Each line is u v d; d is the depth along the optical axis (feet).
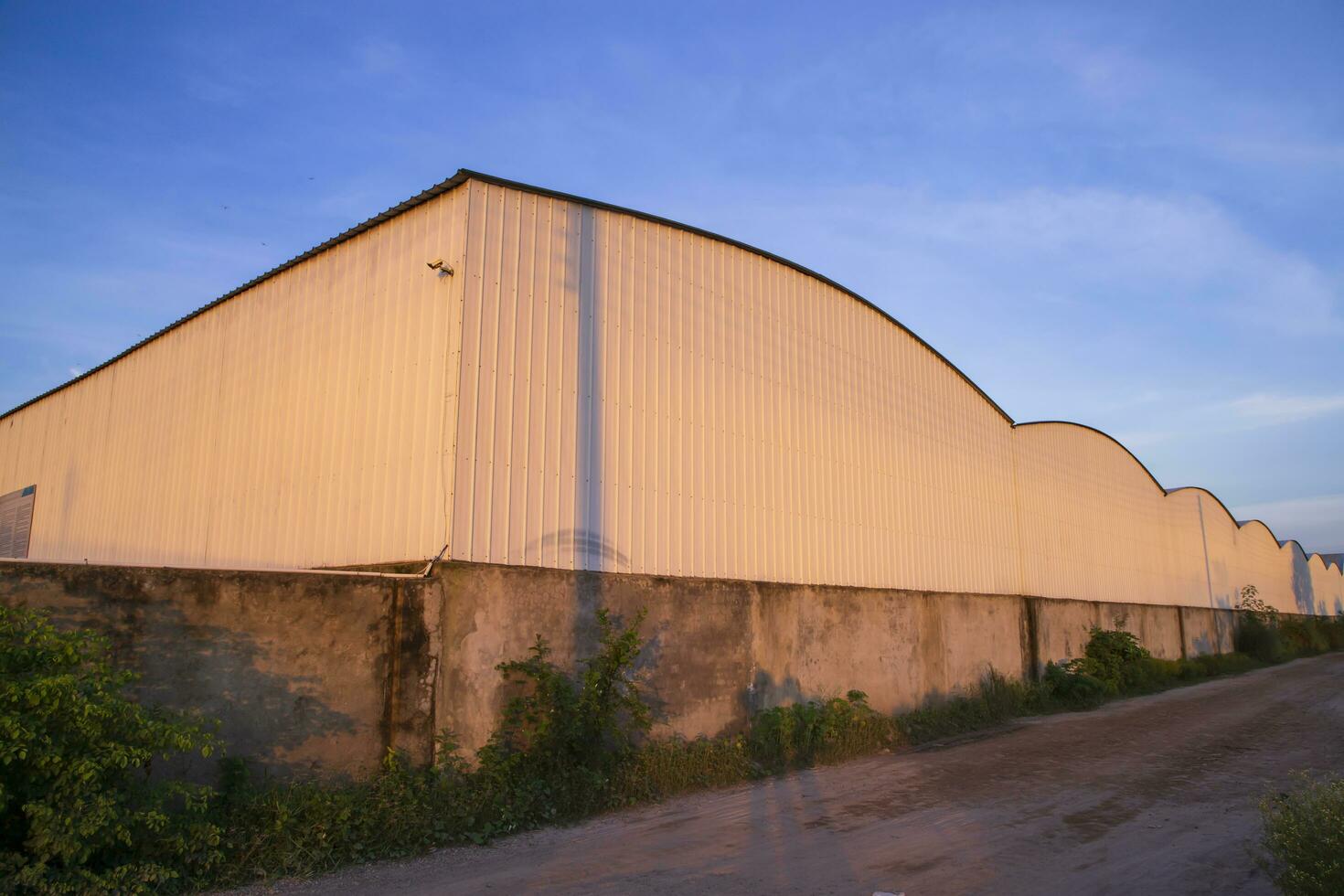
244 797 24.20
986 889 21.98
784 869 23.57
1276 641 121.49
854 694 44.50
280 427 40.40
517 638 32.01
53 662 20.02
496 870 23.47
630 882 22.48
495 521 32.27
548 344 35.40
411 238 35.55
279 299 42.24
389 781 26.76
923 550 57.77
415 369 33.94
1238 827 27.96
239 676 25.72
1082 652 75.92
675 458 40.09
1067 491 82.38
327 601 27.68
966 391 67.15
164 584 24.97
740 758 36.60
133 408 52.65
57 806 19.11
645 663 36.47
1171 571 106.32
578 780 30.04
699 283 43.21
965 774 36.78
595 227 38.34
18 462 64.85
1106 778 35.83
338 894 21.38
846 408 52.39
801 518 47.09
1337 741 44.91
